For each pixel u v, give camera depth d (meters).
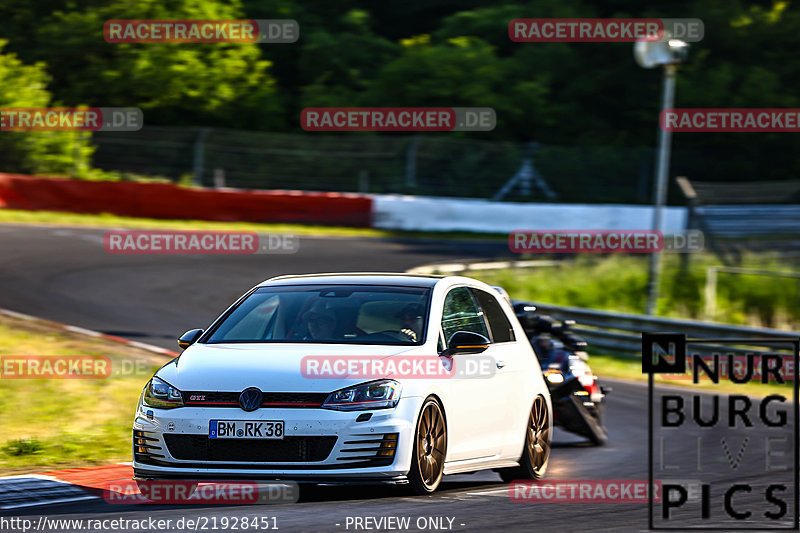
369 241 93.62
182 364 23.19
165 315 58.50
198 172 112.62
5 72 108.88
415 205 107.44
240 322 25.11
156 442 22.02
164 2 130.38
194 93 127.81
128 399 37.91
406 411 22.11
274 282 26.83
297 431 21.34
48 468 28.03
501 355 26.75
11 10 134.00
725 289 83.12
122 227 89.56
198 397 21.92
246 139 116.50
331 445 21.36
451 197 121.69
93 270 70.00
